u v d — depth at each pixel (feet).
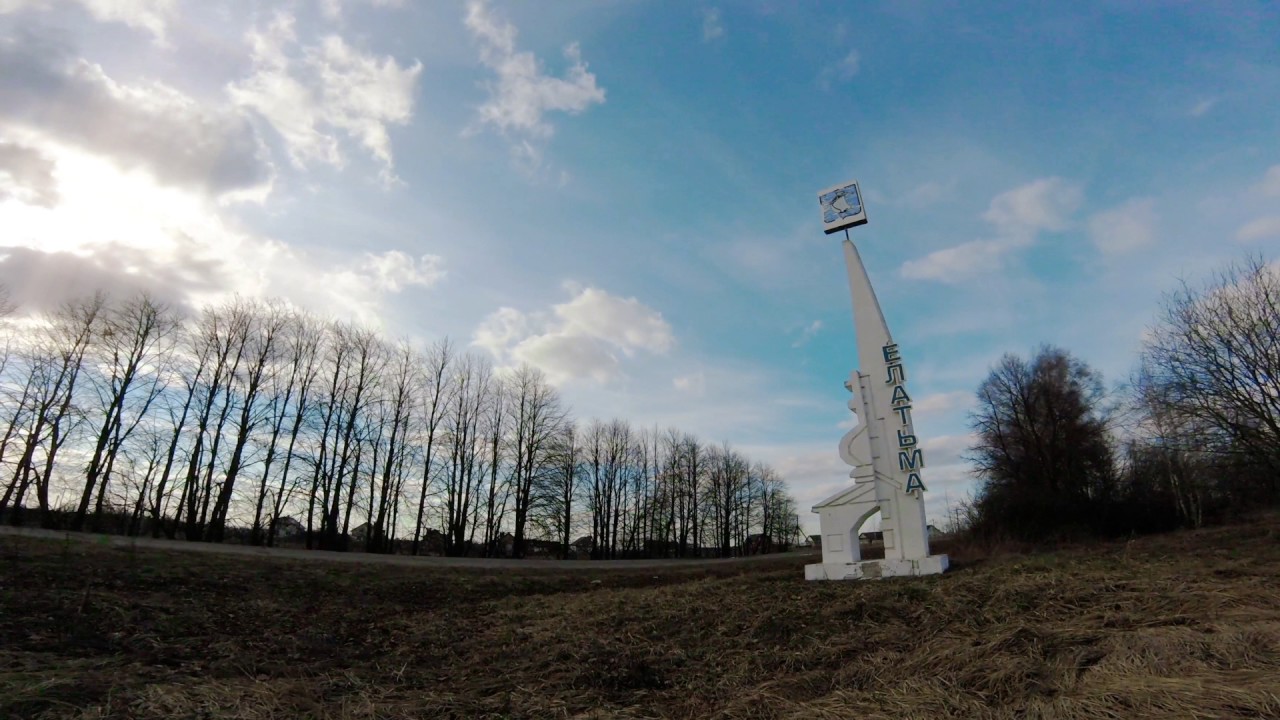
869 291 53.72
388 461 131.85
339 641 32.91
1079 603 29.58
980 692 19.12
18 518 96.53
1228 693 15.53
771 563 106.11
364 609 46.11
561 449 155.63
